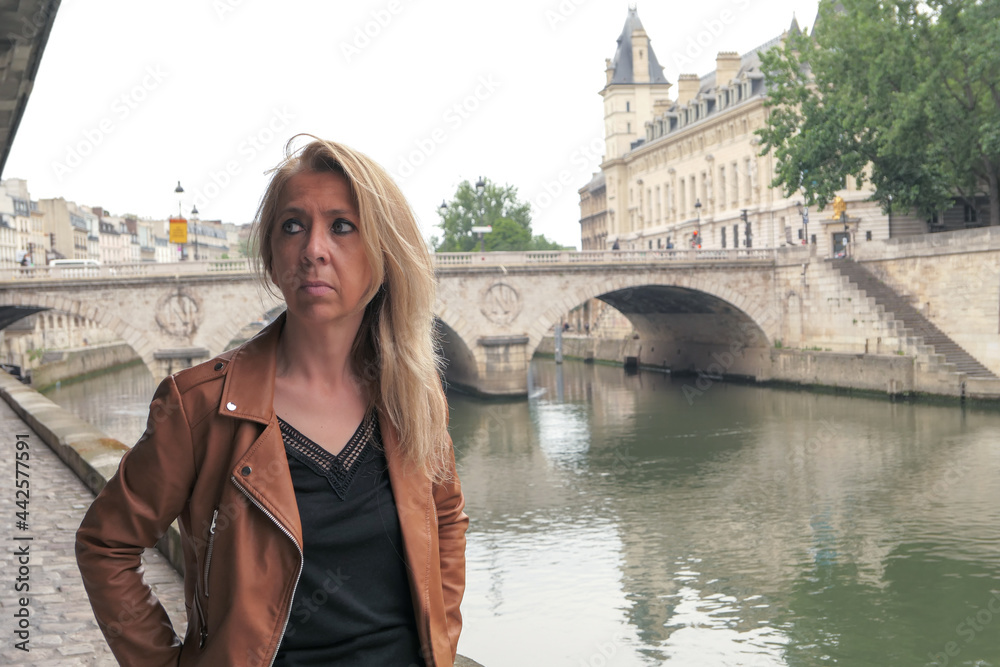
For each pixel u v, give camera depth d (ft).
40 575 25.32
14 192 383.65
